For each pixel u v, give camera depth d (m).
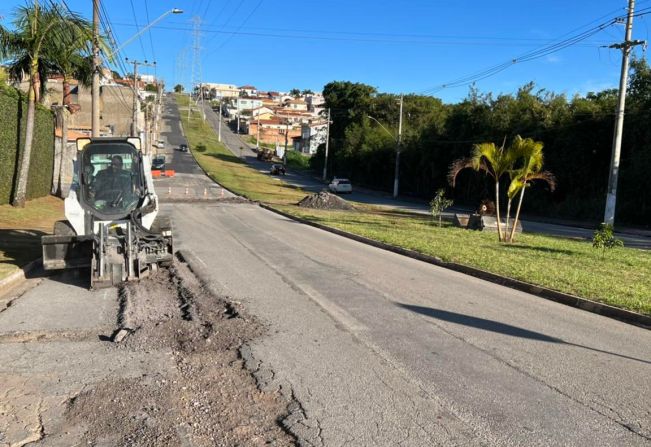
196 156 87.62
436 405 4.75
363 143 72.38
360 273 11.31
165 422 4.37
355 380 5.27
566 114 39.47
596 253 16.23
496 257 13.85
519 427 4.38
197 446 4.01
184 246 14.55
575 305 9.07
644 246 22.17
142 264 9.92
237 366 5.62
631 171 33.78
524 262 13.12
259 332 6.77
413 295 9.24
